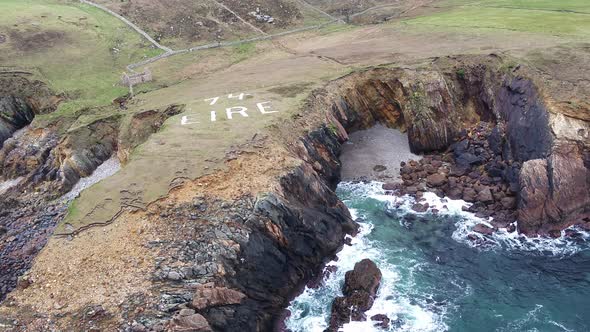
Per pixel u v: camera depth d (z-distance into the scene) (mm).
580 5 69812
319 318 29109
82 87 58969
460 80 50531
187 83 58469
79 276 26594
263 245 29609
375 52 59469
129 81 58656
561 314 28766
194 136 39344
